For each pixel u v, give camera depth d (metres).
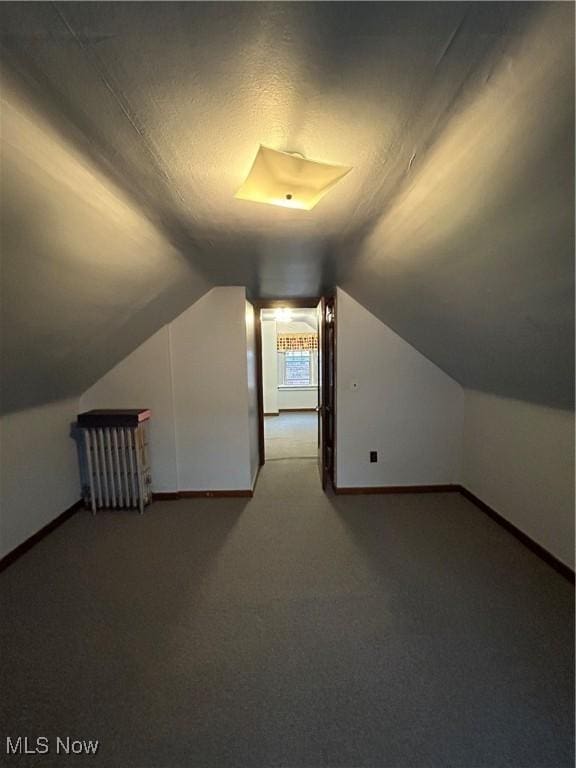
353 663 1.54
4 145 0.87
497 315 1.66
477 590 2.00
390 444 3.32
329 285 3.18
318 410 3.85
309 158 1.05
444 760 1.17
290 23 0.64
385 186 1.22
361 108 0.85
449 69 0.74
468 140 0.92
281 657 1.57
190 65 0.72
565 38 0.63
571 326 1.36
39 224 1.17
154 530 2.75
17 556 2.39
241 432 3.28
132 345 3.04
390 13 0.62
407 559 2.31
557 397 2.05
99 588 2.06
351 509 3.05
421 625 1.75
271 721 1.30
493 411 2.81
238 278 2.82
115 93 0.79
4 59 0.69
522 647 1.61
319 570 2.21
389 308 2.70
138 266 1.86
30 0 0.58
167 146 0.99
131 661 1.56
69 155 0.98
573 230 0.96
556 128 0.76
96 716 1.32
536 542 2.36
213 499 3.30
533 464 2.37
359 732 1.26
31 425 2.59
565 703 1.35
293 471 4.03
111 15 0.61
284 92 0.80
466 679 1.45
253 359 3.78
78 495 3.12
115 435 2.99
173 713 1.33
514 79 0.72
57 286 1.56
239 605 1.91
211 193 1.27
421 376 3.25
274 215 1.49
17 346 1.81
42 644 1.66
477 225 1.20
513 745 1.21
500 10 0.61
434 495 3.31
